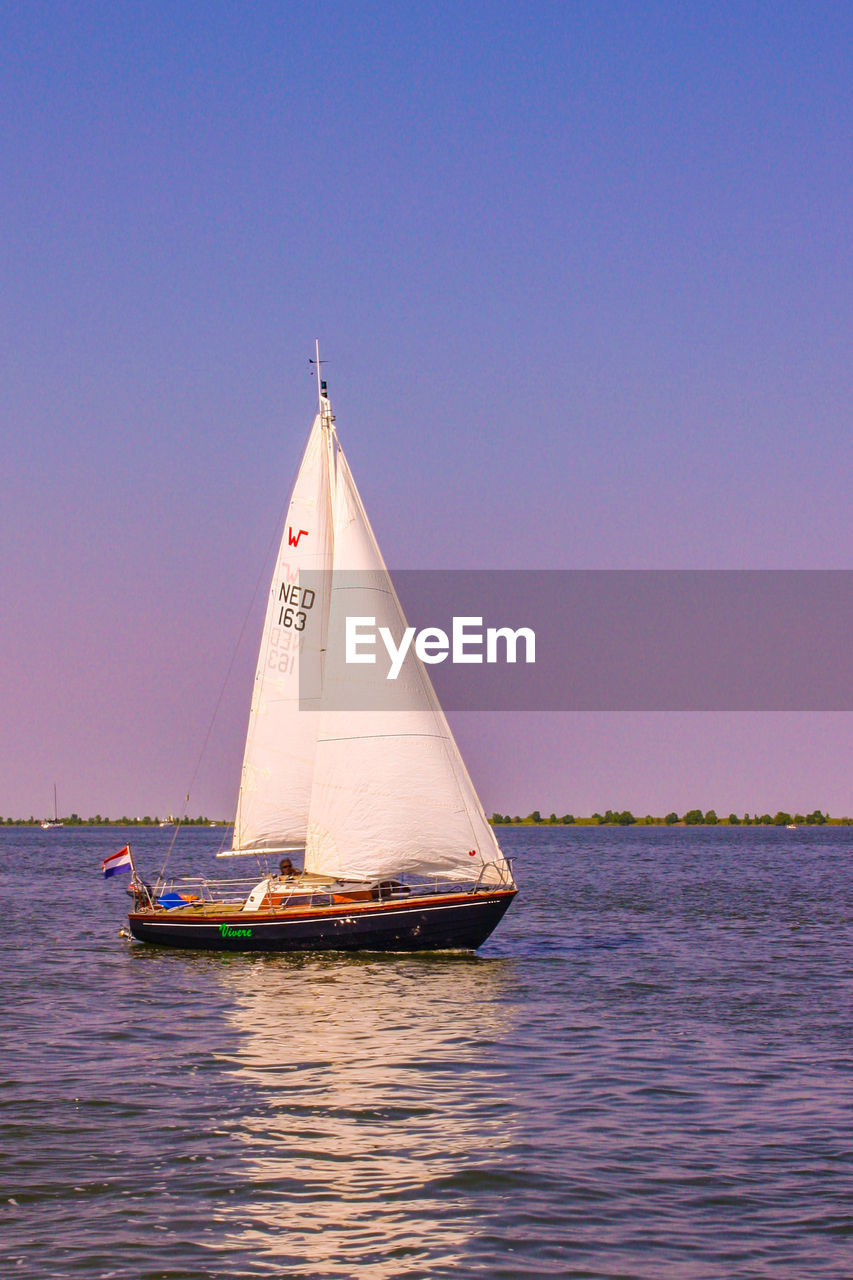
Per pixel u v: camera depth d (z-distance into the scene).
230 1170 20.92
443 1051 30.06
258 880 49.38
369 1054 29.70
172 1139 22.64
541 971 43.50
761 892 87.38
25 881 102.56
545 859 152.50
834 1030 33.03
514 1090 26.27
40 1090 26.23
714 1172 20.95
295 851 47.38
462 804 43.78
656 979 42.06
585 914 68.00
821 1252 17.73
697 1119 24.11
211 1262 17.30
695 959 47.72
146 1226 18.53
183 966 44.41
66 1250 17.64
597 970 44.09
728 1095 25.94
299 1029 32.78
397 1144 22.39
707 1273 17.06
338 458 45.28
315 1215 18.97
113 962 46.06
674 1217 18.98
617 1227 18.59
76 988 39.97
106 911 71.50
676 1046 30.81
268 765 46.97
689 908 72.50
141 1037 31.88
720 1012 35.69
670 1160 21.56
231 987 39.59
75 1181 20.38
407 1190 20.05
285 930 45.34
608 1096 25.80
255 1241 17.98
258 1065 28.58
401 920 44.25
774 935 57.00
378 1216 18.97
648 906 73.94
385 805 43.56
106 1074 27.73
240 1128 23.34
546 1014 35.00
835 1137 22.94
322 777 44.22
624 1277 16.92
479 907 43.72
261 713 47.25
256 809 46.94
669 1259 17.50
